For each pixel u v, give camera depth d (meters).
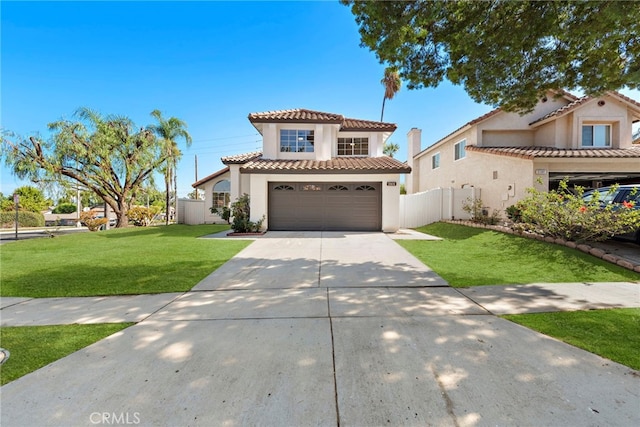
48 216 44.72
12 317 4.45
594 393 2.60
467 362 3.11
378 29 6.17
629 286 5.80
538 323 4.06
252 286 5.96
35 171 18.38
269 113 17.14
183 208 22.95
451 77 7.18
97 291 5.68
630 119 15.49
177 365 3.10
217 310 4.69
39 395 2.63
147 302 5.09
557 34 5.79
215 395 2.62
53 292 5.65
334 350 3.38
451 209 17.36
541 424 2.25
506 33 5.96
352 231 14.61
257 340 3.64
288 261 8.17
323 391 2.66
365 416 2.36
